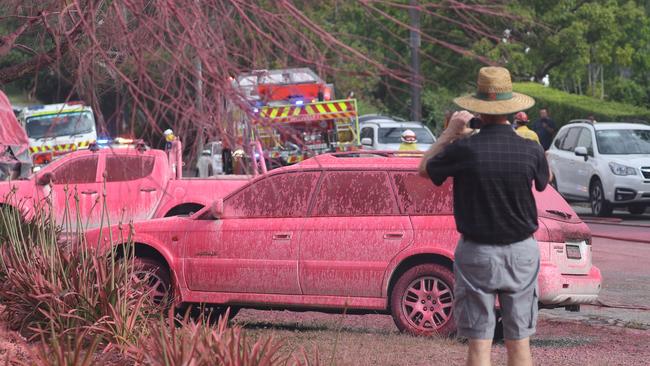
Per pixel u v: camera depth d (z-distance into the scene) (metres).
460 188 9.11
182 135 5.55
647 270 23.05
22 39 7.38
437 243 14.95
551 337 15.39
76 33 6.46
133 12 5.72
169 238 16.03
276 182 15.76
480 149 8.96
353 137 35.25
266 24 5.89
